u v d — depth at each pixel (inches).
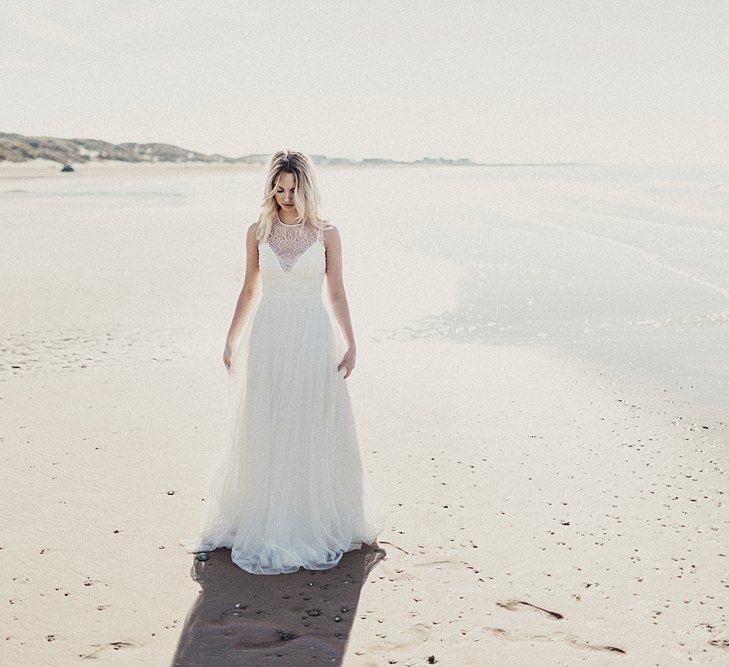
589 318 389.7
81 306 424.8
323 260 139.6
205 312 409.1
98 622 119.3
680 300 426.0
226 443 147.6
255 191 1875.0
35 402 243.3
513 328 372.5
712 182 1979.6
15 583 130.4
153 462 189.8
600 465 188.5
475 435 211.9
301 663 108.9
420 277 523.5
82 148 6776.6
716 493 169.9
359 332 371.2
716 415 227.1
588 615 121.0
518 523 155.4
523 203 1298.0
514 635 115.8
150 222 926.4
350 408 145.9
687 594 127.0
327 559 140.8
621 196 1391.5
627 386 262.1
